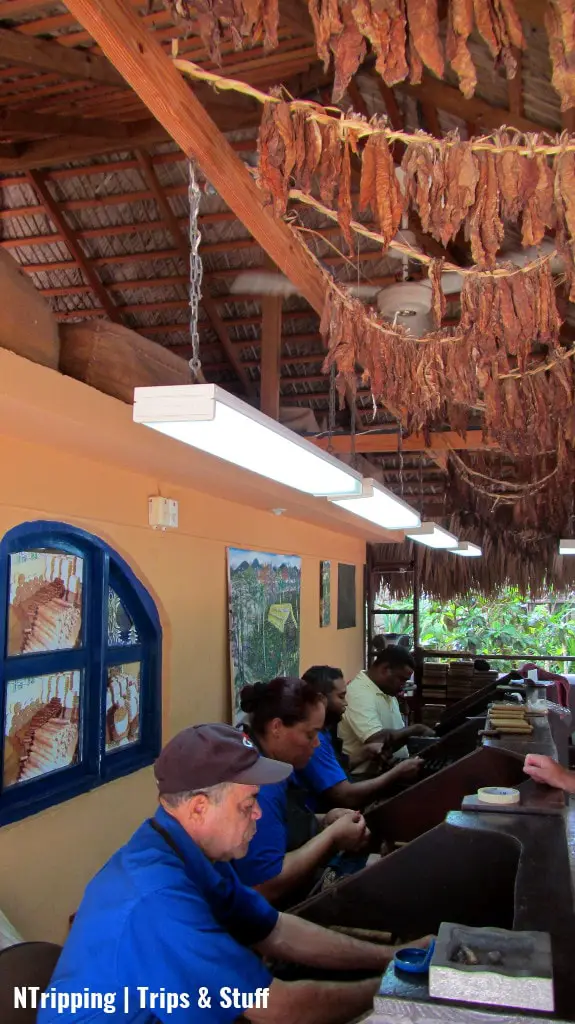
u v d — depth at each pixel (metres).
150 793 3.90
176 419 1.91
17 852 2.89
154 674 3.96
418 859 2.02
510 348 2.55
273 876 2.44
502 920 1.95
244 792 1.76
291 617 6.12
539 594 8.66
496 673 7.47
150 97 1.86
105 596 3.53
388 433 5.66
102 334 2.93
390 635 8.91
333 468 2.91
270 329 5.20
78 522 3.31
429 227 1.93
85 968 1.53
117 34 1.65
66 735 3.30
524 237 1.86
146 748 3.93
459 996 1.11
